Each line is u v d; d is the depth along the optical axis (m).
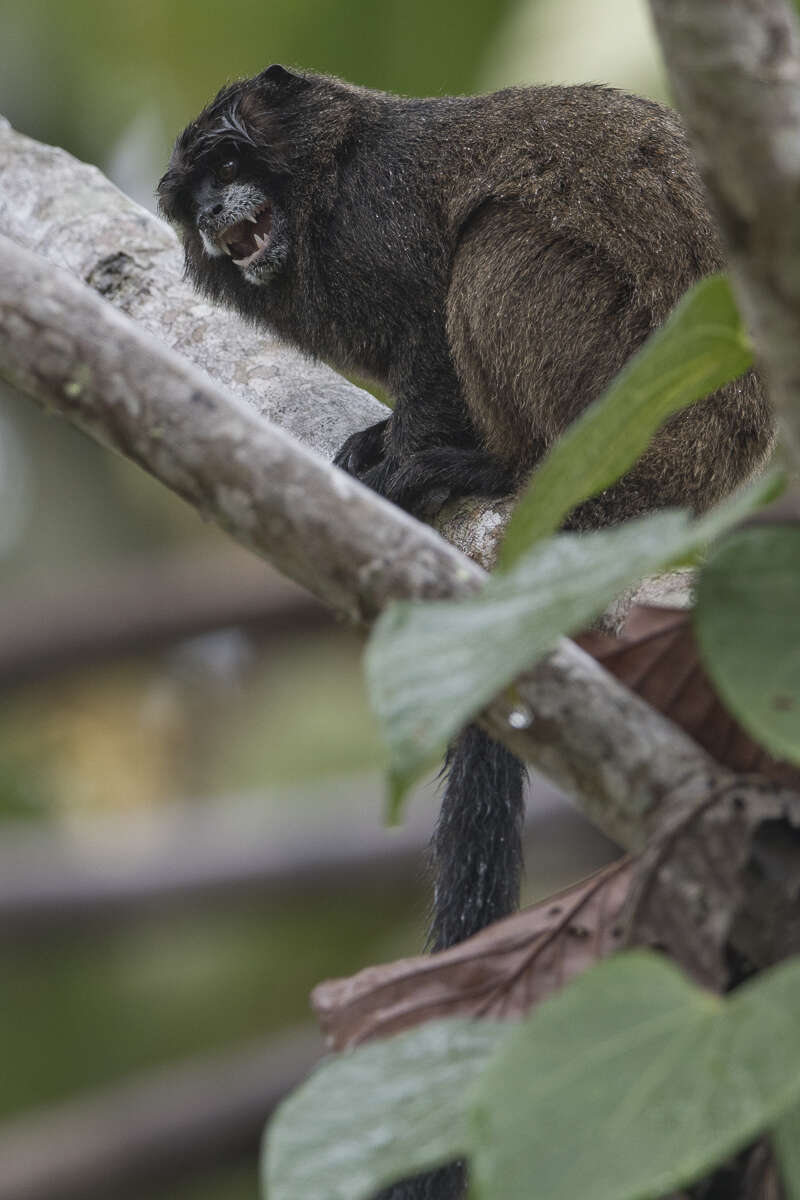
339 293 9.45
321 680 14.18
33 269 3.36
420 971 3.49
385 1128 2.48
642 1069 2.14
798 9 2.94
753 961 2.91
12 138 9.09
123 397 3.19
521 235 8.60
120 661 11.36
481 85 10.44
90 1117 10.75
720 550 2.44
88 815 13.95
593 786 2.90
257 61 11.38
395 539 2.98
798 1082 2.04
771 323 2.43
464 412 9.08
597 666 3.00
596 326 8.26
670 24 2.30
